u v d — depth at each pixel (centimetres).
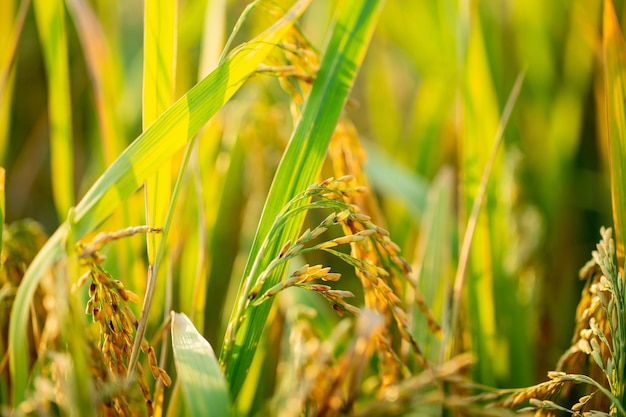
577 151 77
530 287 58
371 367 54
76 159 75
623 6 74
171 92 46
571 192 71
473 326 53
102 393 40
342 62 47
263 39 45
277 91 68
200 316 50
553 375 44
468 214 55
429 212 57
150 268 45
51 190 78
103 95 55
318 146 46
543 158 71
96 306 42
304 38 47
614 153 47
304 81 47
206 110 44
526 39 75
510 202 59
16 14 75
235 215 62
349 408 45
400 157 74
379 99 78
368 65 78
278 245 45
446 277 54
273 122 58
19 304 40
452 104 71
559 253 65
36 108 80
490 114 56
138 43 87
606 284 45
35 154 73
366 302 47
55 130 54
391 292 43
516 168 61
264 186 60
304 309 51
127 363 44
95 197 42
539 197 68
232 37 45
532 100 74
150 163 43
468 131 55
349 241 43
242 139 59
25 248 48
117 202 42
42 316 48
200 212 51
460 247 55
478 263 54
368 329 40
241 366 45
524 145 73
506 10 81
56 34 53
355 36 47
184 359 42
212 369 41
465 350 53
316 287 42
